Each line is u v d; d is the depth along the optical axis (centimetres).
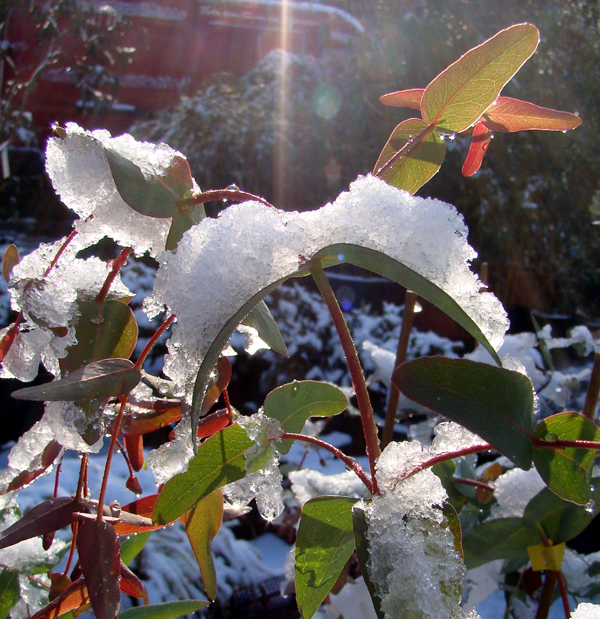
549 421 27
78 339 30
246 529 138
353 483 55
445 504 24
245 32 471
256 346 33
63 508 29
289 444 32
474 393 24
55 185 29
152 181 28
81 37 302
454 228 26
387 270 23
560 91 335
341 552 28
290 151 293
